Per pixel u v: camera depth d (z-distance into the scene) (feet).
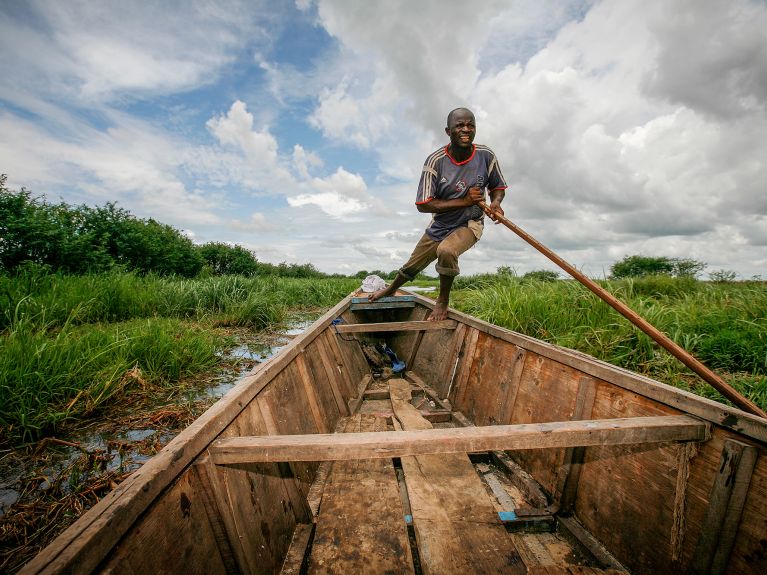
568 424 4.56
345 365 12.23
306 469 7.32
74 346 11.12
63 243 24.26
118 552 3.11
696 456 4.78
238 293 24.85
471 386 10.60
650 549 5.13
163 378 12.03
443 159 11.12
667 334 12.03
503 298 15.19
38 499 6.62
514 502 7.12
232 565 4.54
